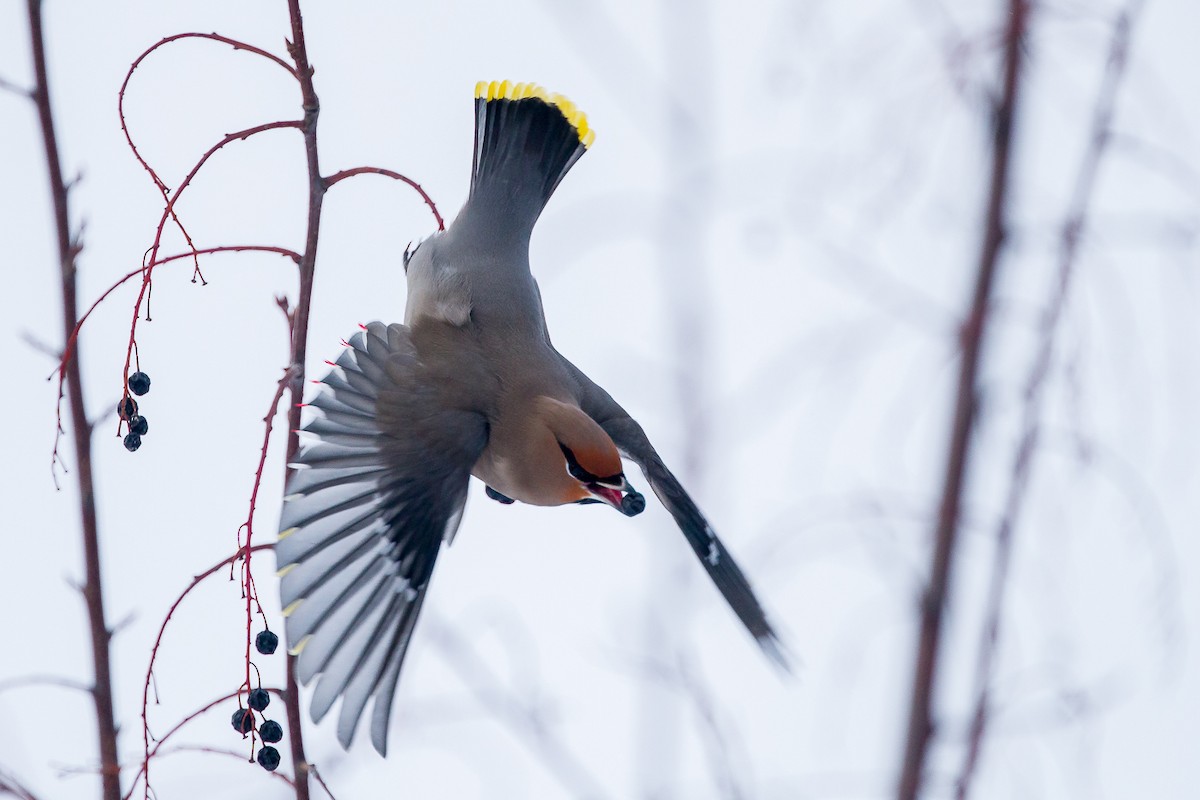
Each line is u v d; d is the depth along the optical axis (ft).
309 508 33.17
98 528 31.32
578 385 39.99
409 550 34.83
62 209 32.37
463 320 39.06
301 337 30.25
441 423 36.88
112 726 30.68
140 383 32.09
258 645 29.63
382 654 33.65
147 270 29.60
